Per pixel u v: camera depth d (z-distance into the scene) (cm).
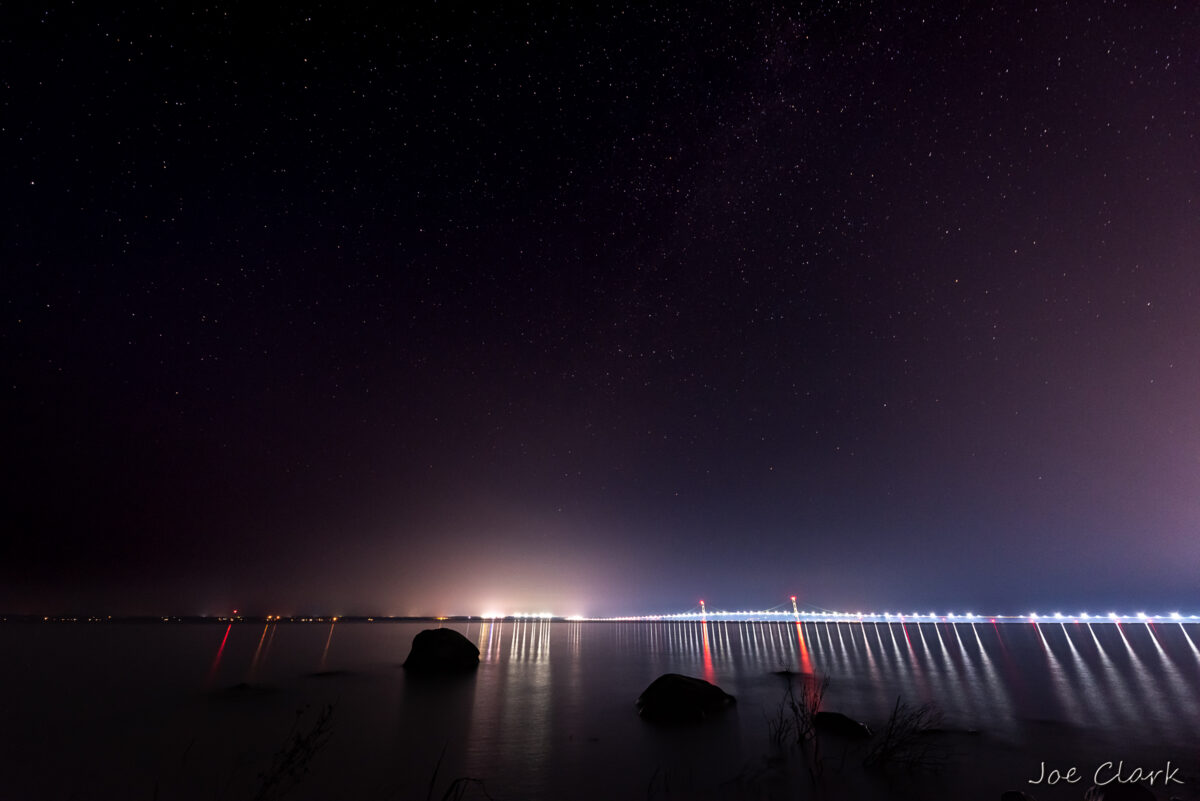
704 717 1146
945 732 1014
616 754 900
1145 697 1486
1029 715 1210
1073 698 1468
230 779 779
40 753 909
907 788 704
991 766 798
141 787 744
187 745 965
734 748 911
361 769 829
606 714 1242
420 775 800
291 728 1105
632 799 696
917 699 1455
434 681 1819
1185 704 1368
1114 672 2109
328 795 716
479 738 1021
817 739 929
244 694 1522
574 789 736
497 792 727
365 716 1234
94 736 1032
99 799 702
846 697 1488
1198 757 857
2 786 748
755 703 1363
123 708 1312
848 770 776
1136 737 992
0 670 2012
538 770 820
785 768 787
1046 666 2350
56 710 1280
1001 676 1998
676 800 684
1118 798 603
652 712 1191
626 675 2038
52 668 2103
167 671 2055
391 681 1806
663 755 886
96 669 2097
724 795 693
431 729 1100
